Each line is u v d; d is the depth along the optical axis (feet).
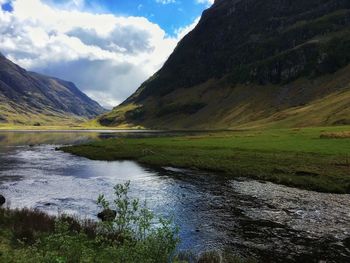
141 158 246.88
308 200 126.93
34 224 81.15
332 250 78.74
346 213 108.88
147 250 44.47
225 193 140.56
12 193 140.97
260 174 174.70
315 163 181.98
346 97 641.40
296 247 80.79
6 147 380.99
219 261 69.21
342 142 238.48
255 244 82.69
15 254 50.52
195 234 89.92
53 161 253.24
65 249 51.62
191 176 181.88
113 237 64.08
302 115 638.94
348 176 154.40
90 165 230.27
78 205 120.26
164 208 117.08
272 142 261.24
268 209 114.83
